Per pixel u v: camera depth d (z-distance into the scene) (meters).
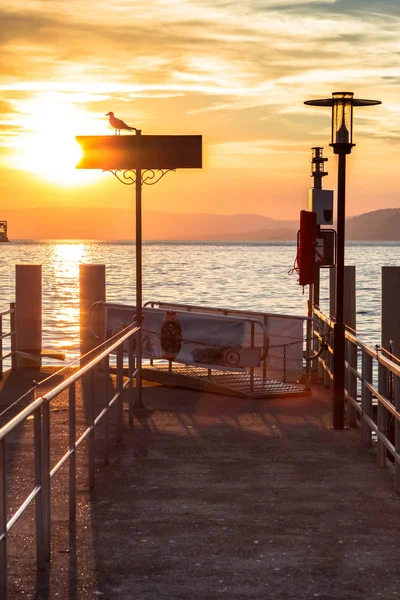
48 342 30.30
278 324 15.86
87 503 8.34
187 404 14.03
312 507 8.25
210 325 15.04
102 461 10.17
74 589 6.02
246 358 14.59
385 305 12.24
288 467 9.94
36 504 6.39
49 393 6.64
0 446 5.30
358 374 11.40
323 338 15.09
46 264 131.62
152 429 12.08
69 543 7.05
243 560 6.66
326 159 17.50
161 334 15.86
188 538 7.22
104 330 17.11
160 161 13.48
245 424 12.44
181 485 9.07
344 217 11.98
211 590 6.02
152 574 6.33
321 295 59.16
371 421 10.56
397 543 7.12
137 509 8.12
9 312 18.00
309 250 14.34
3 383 15.96
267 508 8.20
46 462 6.50
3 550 5.42
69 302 51.56
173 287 69.12
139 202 13.53
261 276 89.56
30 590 6.00
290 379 16.42
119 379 11.08
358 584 6.16
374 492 8.84
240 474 9.56
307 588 6.07
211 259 165.12
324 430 12.09
